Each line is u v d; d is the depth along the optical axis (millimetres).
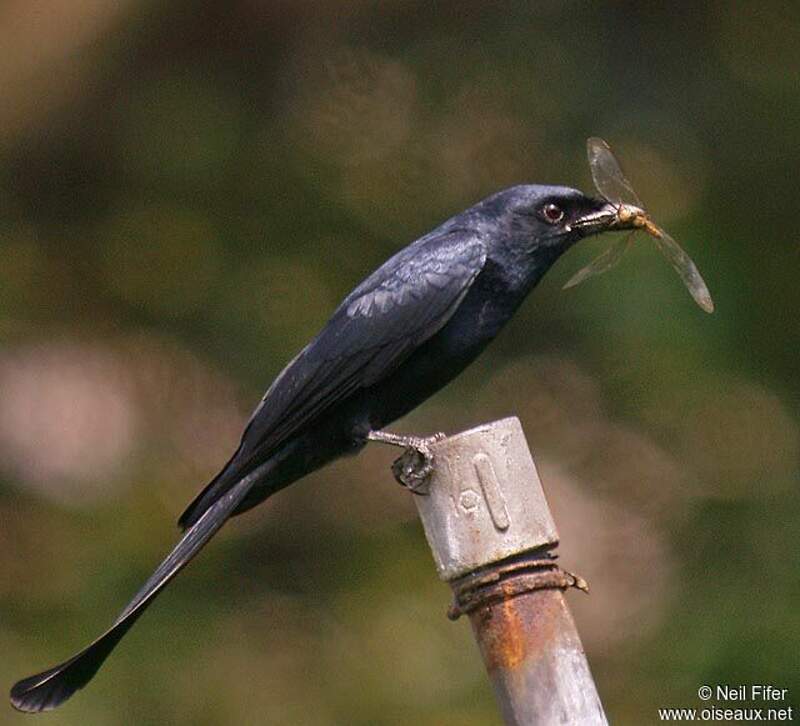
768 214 14805
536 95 15523
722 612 13344
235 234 15672
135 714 13258
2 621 13867
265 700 13758
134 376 15477
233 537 14930
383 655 14016
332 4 15672
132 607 7570
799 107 15008
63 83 15477
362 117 15773
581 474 15156
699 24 15430
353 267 15422
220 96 15758
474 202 15398
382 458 15375
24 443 15281
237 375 15242
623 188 8938
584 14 15586
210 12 15430
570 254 14000
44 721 12805
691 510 14484
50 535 14570
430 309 8453
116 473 15055
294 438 8406
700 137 15125
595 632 14500
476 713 13414
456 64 15766
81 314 15680
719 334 13953
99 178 15914
